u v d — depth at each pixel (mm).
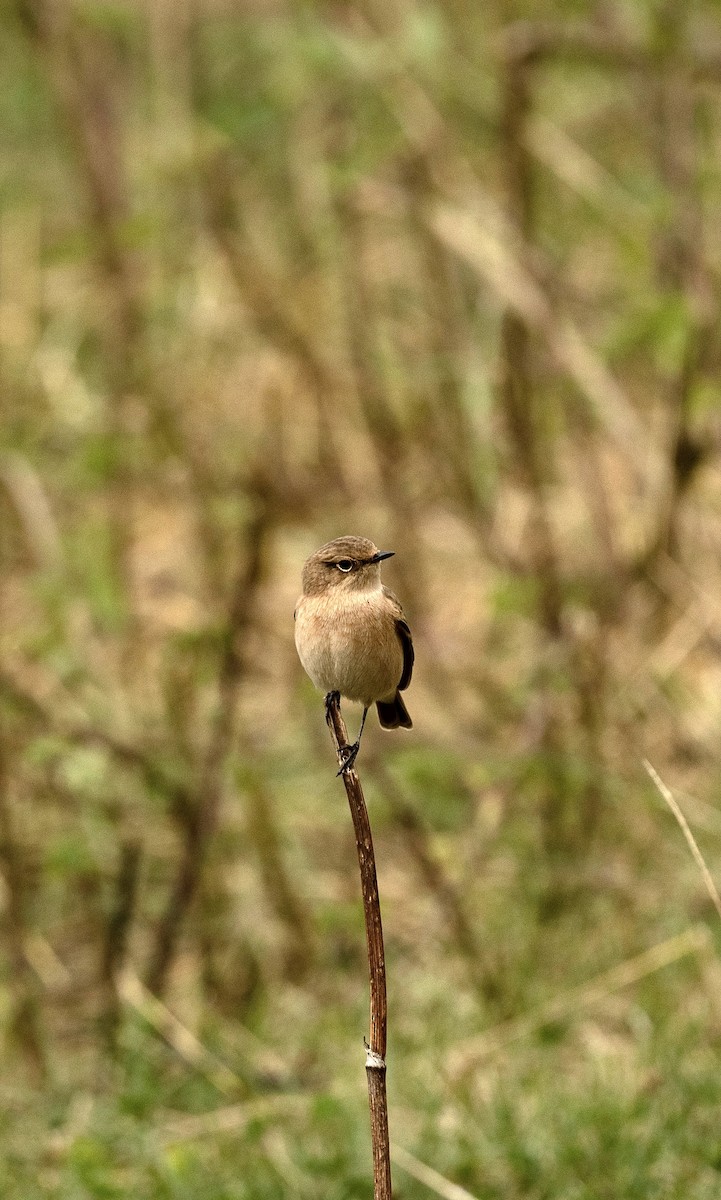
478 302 15820
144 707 13180
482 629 14484
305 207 15727
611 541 13445
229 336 15461
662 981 11188
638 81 14352
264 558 12852
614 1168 9297
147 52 17422
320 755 13484
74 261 15844
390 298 16062
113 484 14531
